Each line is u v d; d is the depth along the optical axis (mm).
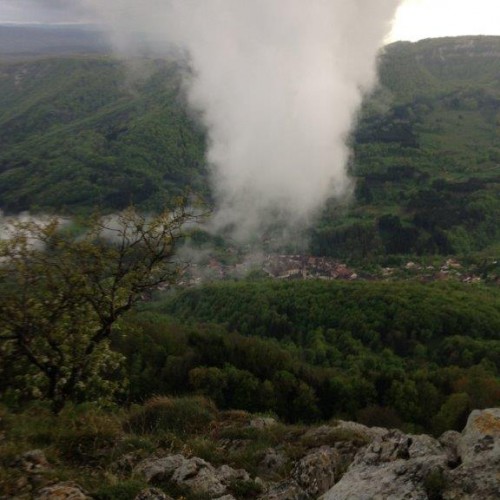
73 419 10070
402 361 72312
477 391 43844
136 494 6703
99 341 12758
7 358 12227
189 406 13344
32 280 11773
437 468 5668
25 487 6730
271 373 43000
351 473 7020
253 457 10289
